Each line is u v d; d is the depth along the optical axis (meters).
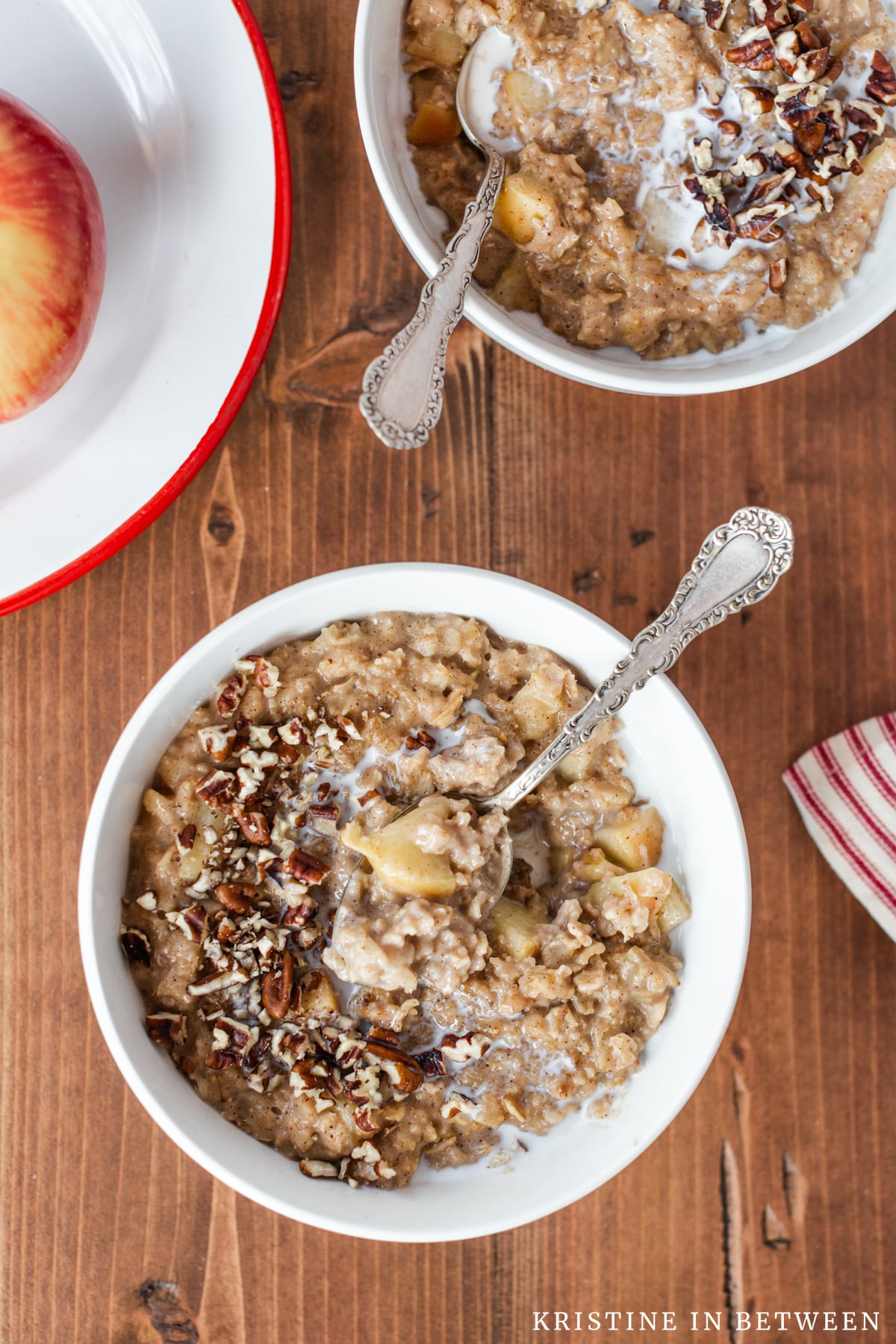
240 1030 0.56
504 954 0.56
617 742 0.58
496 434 0.62
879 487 0.63
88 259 0.58
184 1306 0.60
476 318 0.56
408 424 0.55
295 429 0.61
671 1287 0.62
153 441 0.60
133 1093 0.60
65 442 0.60
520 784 0.57
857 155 0.58
